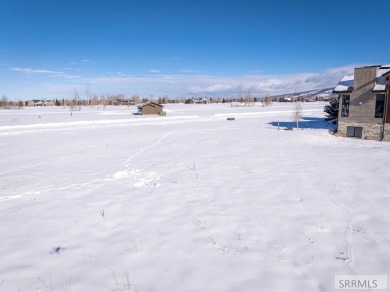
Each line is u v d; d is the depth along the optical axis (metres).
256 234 7.07
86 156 17.89
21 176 13.05
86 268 5.73
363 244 6.46
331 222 7.64
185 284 5.18
